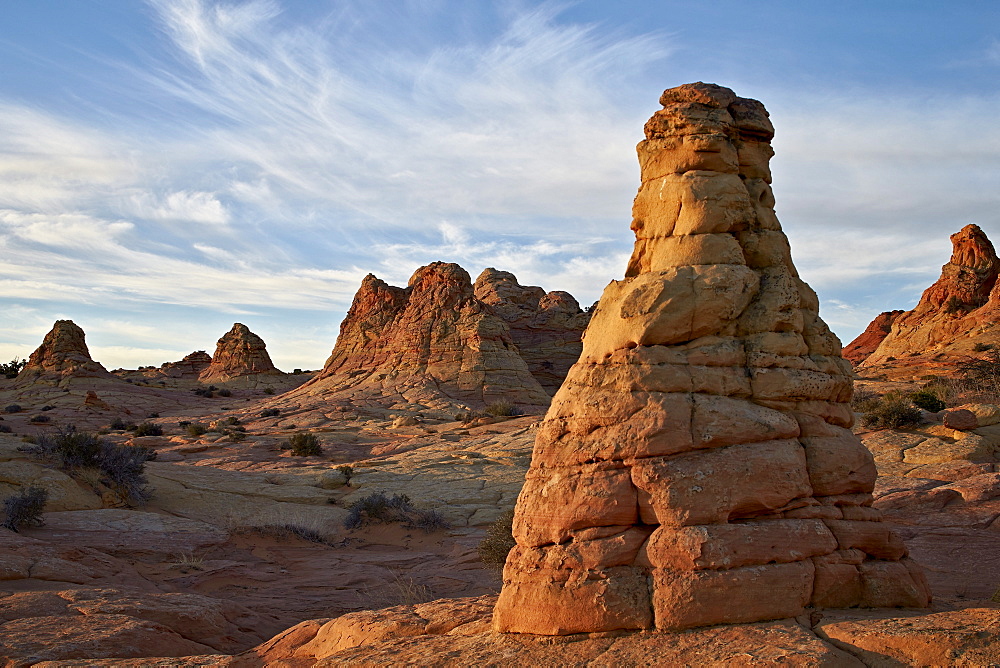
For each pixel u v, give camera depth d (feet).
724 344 28.89
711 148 30.63
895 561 28.86
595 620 25.49
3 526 62.54
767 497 26.81
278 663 32.42
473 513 99.76
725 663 22.02
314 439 153.99
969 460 78.33
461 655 25.98
